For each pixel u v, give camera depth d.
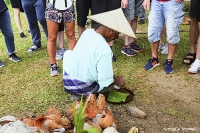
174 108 3.43
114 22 3.26
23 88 3.98
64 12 4.15
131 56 4.96
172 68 4.34
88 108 2.88
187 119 3.21
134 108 3.24
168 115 3.28
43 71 4.50
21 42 5.89
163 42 5.45
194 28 4.44
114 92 3.54
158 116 3.26
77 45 3.34
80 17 4.87
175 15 4.03
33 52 5.34
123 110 3.36
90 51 3.18
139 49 5.15
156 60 4.50
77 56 3.29
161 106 3.47
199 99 3.62
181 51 5.13
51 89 3.91
